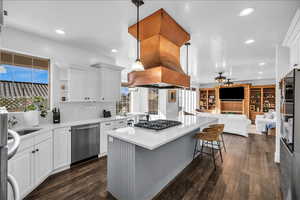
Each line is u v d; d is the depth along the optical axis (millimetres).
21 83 2559
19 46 2449
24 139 1866
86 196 1966
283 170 1905
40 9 1851
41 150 2193
